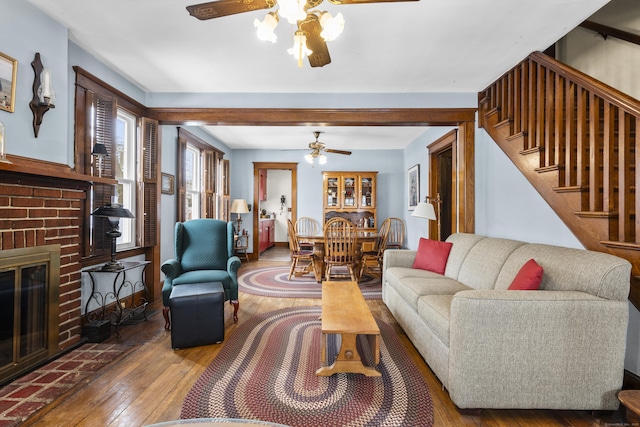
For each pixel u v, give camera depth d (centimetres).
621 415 179
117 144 347
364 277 546
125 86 342
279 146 684
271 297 412
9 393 192
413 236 630
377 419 172
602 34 295
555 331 173
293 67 316
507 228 328
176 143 467
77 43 272
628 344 202
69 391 195
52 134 237
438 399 193
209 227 366
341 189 694
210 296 264
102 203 305
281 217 987
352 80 348
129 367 226
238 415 173
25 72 216
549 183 262
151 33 256
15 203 206
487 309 173
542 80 278
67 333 250
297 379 211
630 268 174
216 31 253
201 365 230
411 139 620
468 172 387
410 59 299
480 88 373
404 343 276
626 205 198
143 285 371
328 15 168
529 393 174
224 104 382
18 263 208
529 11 225
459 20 236
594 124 223
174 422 109
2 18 200
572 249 216
